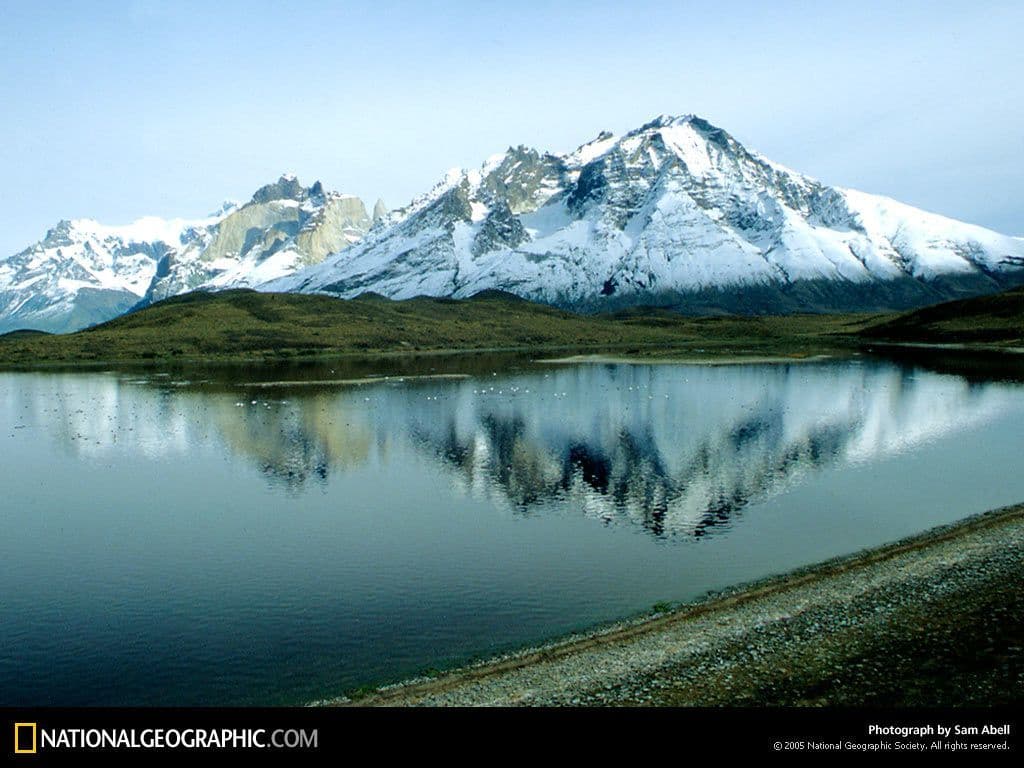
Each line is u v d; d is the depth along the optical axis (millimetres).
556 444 76250
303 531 48500
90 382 162125
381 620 34156
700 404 104000
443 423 91188
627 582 37625
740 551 41656
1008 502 49500
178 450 78188
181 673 29625
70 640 32875
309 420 95688
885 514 47719
